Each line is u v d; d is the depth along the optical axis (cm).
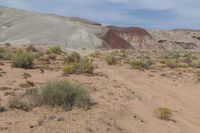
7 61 2473
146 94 1709
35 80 1648
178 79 2462
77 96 1180
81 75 2038
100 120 1053
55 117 1013
